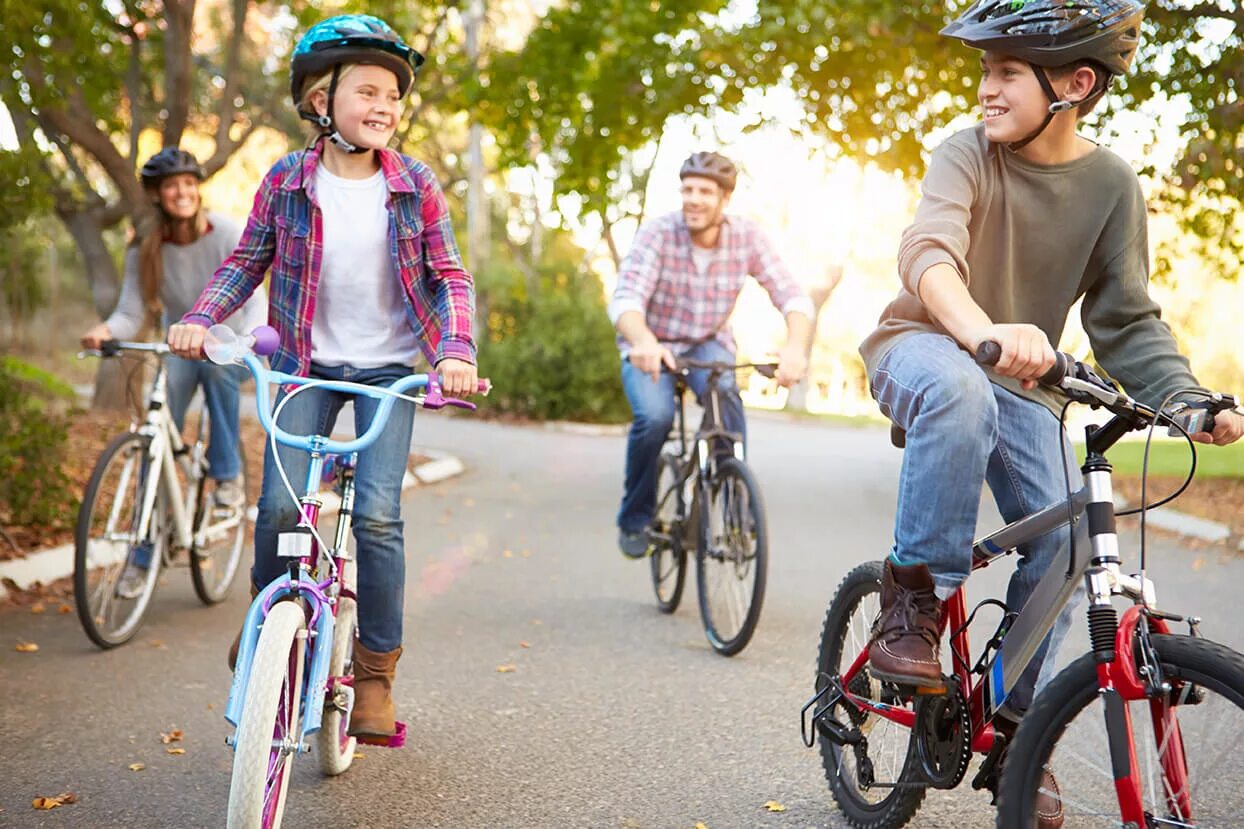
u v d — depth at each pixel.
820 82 13.28
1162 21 11.11
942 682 2.88
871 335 3.04
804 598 6.84
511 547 8.43
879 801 3.35
